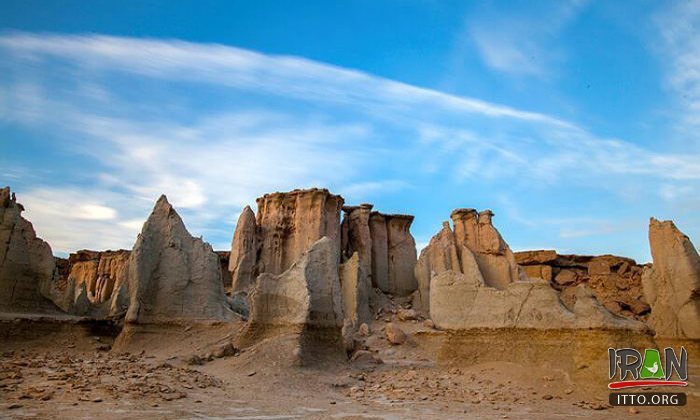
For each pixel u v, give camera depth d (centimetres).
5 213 2853
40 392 1328
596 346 1767
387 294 5003
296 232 4722
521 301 2073
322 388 1855
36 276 2898
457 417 1338
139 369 1825
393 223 5331
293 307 2430
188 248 2912
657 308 2645
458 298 2264
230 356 2323
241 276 4466
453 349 2206
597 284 5366
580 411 1441
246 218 4712
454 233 4841
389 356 3069
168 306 2744
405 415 1369
